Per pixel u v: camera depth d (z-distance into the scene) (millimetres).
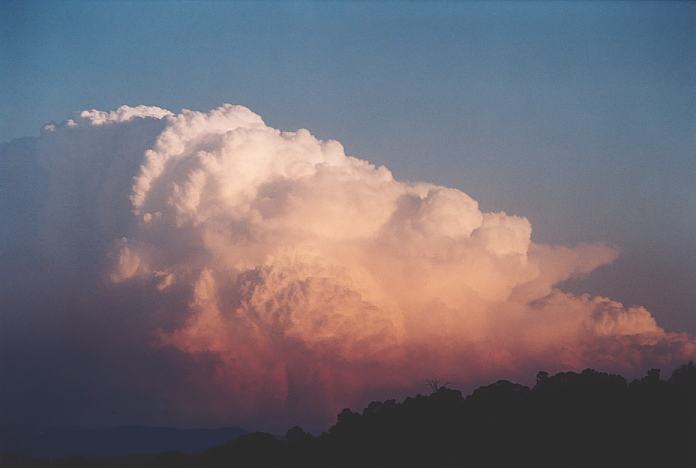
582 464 62594
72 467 72500
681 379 68625
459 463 65500
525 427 66375
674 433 63000
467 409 71062
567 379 69938
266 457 71750
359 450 70125
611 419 64812
